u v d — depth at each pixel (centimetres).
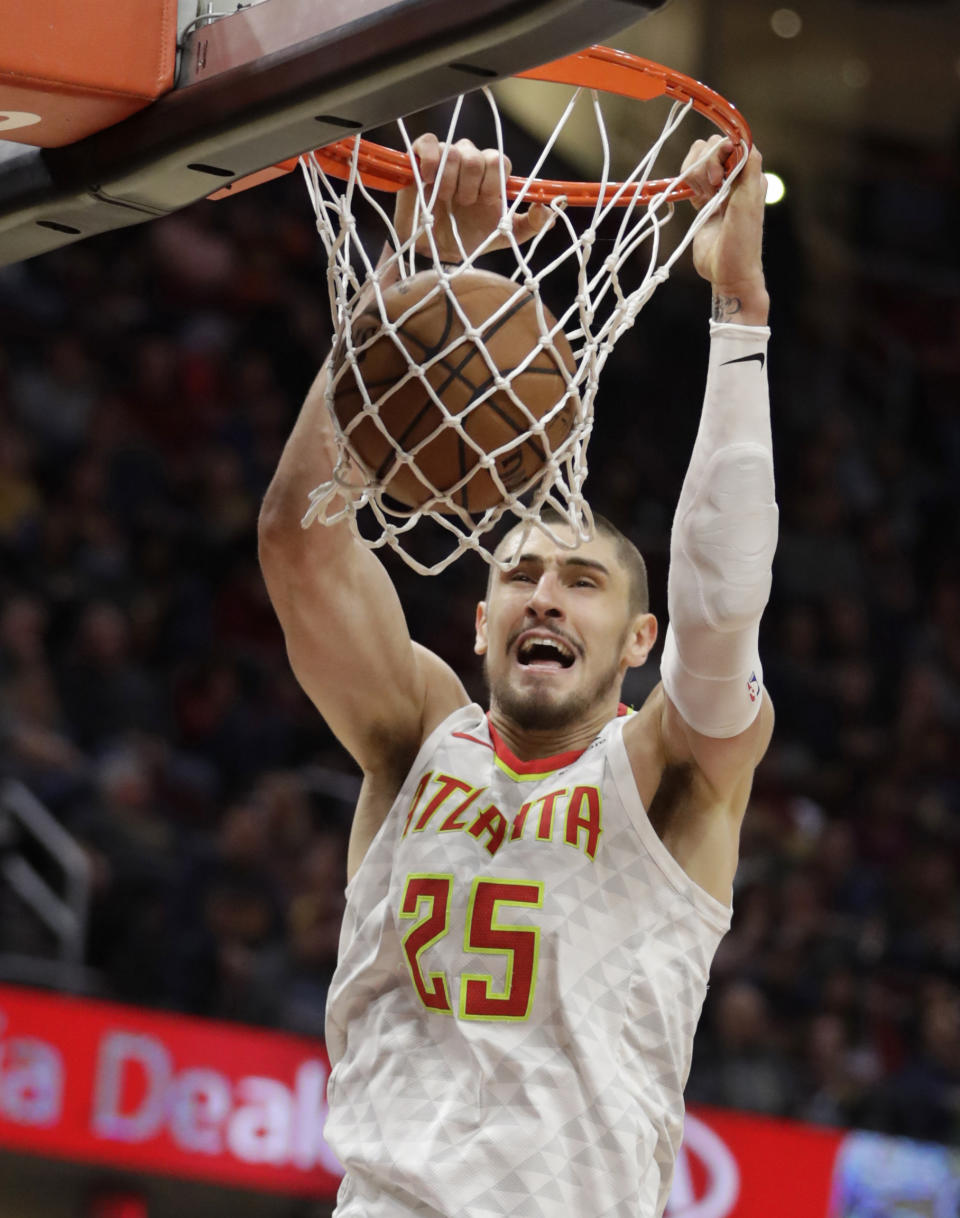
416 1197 652
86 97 582
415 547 2691
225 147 577
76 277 2734
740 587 658
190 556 2564
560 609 741
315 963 1988
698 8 3328
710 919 705
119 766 2123
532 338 632
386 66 526
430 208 671
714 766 694
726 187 696
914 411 3519
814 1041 2128
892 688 3069
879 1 3438
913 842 2725
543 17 495
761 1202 1725
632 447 3081
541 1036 666
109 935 1911
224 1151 1619
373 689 743
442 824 714
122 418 2656
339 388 640
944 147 3659
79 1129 1565
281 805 2120
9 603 2291
